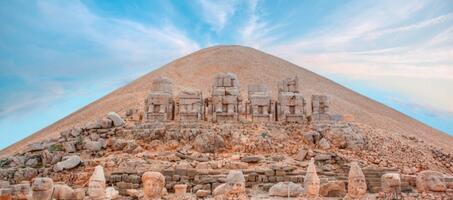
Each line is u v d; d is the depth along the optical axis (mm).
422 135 51656
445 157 30906
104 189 16219
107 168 25703
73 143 29484
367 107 62188
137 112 37969
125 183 23891
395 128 50969
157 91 33344
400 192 20844
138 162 25547
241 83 58594
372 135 31766
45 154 28312
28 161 28328
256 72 64375
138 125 31484
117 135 30781
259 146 28625
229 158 26719
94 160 26766
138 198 21156
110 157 27141
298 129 31203
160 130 30188
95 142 29312
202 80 61000
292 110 33250
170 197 20531
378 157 28094
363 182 17422
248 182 24250
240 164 25484
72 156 26766
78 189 20266
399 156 29016
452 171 28500
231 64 67750
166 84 33531
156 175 16922
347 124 32781
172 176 24234
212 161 26188
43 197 16750
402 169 26703
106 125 31562
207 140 28641
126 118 36031
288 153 28438
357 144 29219
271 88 57688
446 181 21672
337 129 30406
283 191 21531
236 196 16219
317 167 26031
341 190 22219
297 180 24203
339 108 54094
